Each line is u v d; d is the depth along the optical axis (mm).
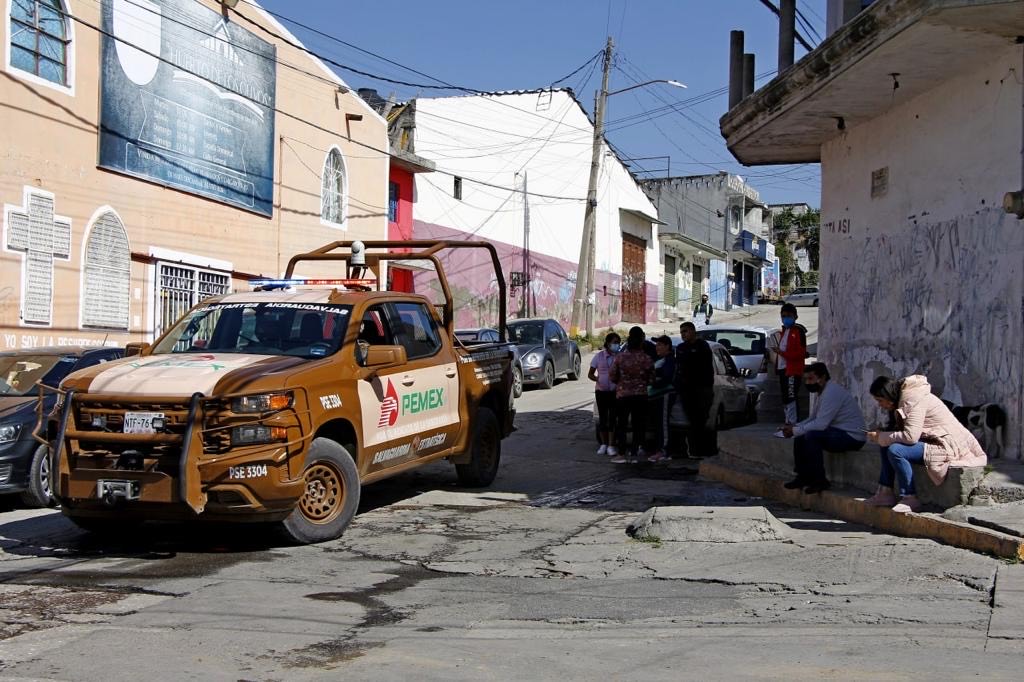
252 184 20734
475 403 10695
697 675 4844
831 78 10000
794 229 77938
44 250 15141
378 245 11055
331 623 5809
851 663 4984
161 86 17781
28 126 14773
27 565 7273
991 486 7793
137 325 17375
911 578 6598
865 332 11578
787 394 14555
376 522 9062
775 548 7602
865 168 11672
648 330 42594
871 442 8570
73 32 15641
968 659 5000
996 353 9031
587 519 9219
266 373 7602
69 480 7367
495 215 35906
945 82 9961
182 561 7418
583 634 5621
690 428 13477
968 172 9555
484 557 7578
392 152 27391
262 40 21000
